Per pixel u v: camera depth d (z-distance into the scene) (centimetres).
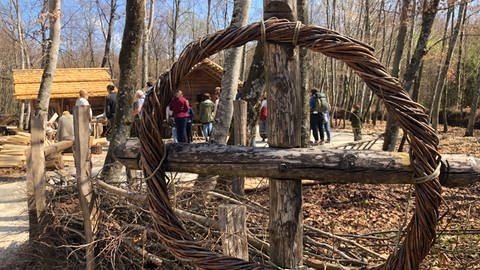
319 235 348
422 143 157
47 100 840
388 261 177
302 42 170
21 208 611
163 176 193
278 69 176
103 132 1514
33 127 420
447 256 346
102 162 1023
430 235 163
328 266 302
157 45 3625
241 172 183
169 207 191
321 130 1325
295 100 178
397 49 943
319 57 2919
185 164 191
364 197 585
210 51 180
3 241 479
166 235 188
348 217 518
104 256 357
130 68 555
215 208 367
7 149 941
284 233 184
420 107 162
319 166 172
